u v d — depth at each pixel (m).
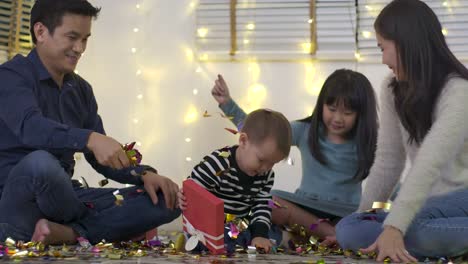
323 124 2.39
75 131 1.73
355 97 2.31
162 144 3.06
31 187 1.75
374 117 2.33
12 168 1.89
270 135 1.83
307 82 3.00
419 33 1.64
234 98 3.03
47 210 1.81
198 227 1.67
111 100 3.10
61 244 1.84
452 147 1.55
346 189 2.38
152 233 2.07
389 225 1.50
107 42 3.12
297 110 3.00
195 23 3.07
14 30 2.94
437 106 1.64
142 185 2.04
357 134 2.33
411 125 1.70
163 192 1.95
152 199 1.94
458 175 1.65
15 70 1.89
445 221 1.57
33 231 1.84
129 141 3.08
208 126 3.04
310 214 2.31
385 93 1.86
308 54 2.98
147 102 3.09
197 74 3.06
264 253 1.79
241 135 1.87
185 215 1.74
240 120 2.75
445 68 1.65
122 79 3.10
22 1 2.96
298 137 2.46
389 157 1.86
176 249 1.71
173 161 3.05
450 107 1.58
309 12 2.98
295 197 2.34
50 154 1.78
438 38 1.65
